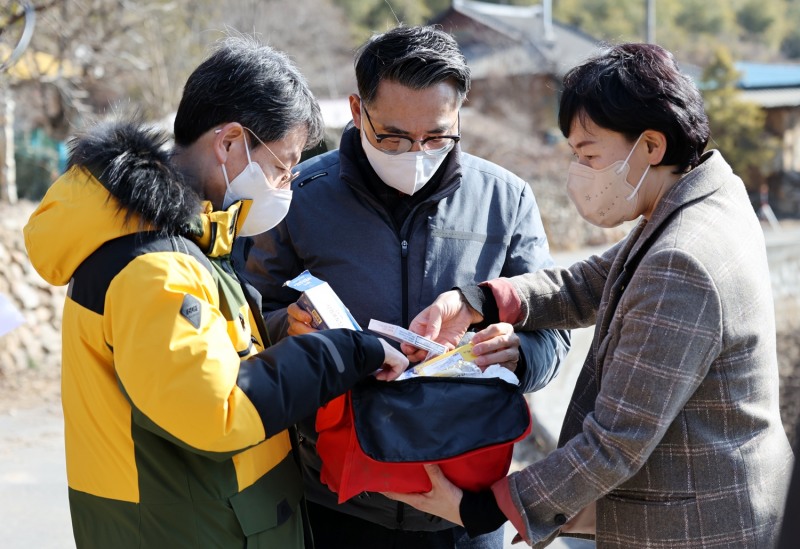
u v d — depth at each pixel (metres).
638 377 1.85
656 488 1.93
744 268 1.89
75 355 1.87
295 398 1.83
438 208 2.43
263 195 2.02
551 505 1.94
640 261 1.99
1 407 6.92
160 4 15.36
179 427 1.72
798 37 77.50
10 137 11.72
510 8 37.94
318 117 2.11
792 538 1.38
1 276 8.00
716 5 73.81
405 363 2.05
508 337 2.23
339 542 2.43
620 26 64.19
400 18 2.63
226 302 1.90
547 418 5.67
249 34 2.30
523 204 2.58
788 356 8.15
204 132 1.97
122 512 1.86
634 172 2.01
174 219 1.81
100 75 14.42
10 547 4.37
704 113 2.00
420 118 2.24
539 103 28.53
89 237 1.80
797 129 32.12
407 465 2.01
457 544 2.44
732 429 1.91
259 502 1.92
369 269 2.41
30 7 6.07
